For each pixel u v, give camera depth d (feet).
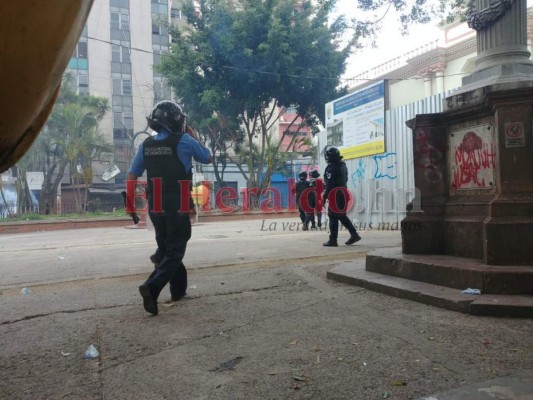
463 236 16.44
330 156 29.22
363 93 46.34
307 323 12.71
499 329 11.50
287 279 18.67
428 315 12.93
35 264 26.96
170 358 10.46
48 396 8.72
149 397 8.57
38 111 4.40
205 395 8.57
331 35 74.90
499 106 14.73
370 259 18.08
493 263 14.51
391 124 42.68
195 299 15.92
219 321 13.20
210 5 74.59
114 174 108.99
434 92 70.08
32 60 3.91
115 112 114.21
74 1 4.09
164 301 15.78
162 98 116.06
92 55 112.06
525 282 13.44
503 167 14.67
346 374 9.22
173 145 14.62
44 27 3.86
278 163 89.61
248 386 8.87
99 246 36.29
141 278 20.77
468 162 16.61
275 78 72.49
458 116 16.79
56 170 111.14
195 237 39.73
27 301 16.79
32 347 11.54
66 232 59.88
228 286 17.83
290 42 71.46
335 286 17.16
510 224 14.33
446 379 8.80
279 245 31.12
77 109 90.94
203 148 15.21
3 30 3.64
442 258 16.51
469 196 16.61
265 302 15.17
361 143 46.75
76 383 9.29
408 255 17.47
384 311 13.56
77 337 12.21
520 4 16.34
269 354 10.49
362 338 11.28
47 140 92.22
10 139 4.30
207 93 72.59
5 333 12.80
